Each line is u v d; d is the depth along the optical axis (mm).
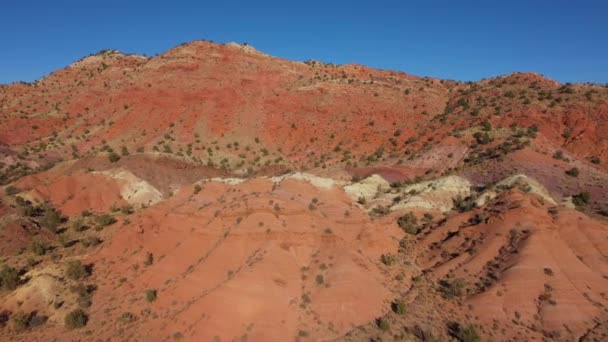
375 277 54438
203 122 129750
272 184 68938
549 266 54188
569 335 47875
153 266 56719
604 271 55531
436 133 116000
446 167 98188
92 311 52500
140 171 101438
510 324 49500
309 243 56281
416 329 48438
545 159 91312
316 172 103500
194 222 60188
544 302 50938
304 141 124000
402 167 100375
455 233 65250
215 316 47094
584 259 57125
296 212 58250
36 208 86250
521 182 77750
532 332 48562
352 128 125562
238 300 48094
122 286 55750
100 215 85188
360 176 99375
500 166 89562
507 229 60344
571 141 108250
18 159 110875
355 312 49344
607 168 101000
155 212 65625
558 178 85438
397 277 56688
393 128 124812
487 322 49906
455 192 81438
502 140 101125
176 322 47844
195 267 54125
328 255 55469
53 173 100562
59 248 70688
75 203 90000
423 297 53906
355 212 64688
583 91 125062
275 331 46344
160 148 117250
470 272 57031
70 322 50125
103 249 63094
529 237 57625
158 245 60438
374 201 83188
